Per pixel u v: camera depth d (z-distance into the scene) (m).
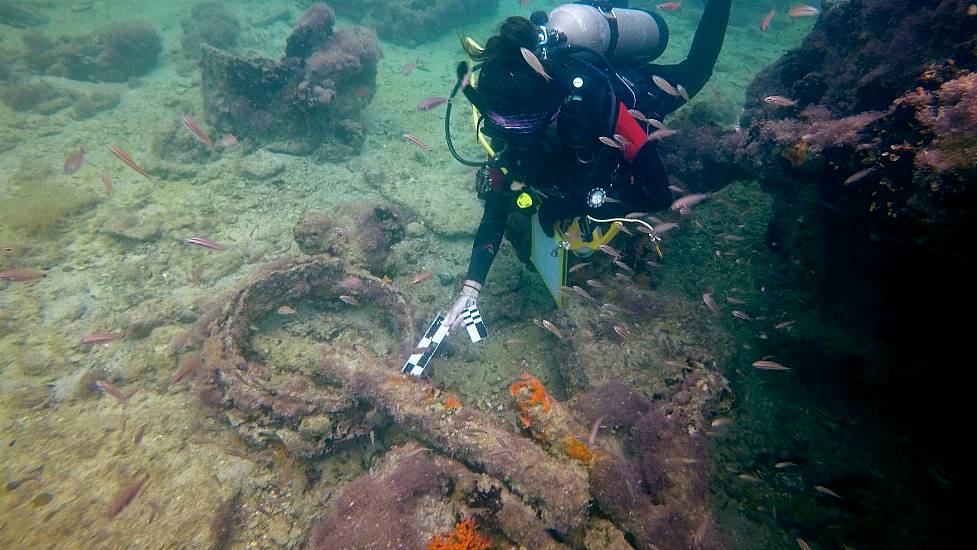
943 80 1.00
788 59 1.80
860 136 1.06
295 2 4.05
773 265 1.57
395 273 1.69
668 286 1.59
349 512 1.04
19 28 3.15
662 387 1.27
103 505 1.09
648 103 1.50
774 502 1.17
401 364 1.30
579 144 1.15
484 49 1.11
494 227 1.42
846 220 1.18
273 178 2.09
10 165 2.04
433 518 1.04
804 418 1.28
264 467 1.19
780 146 1.27
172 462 1.17
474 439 1.09
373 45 2.53
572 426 1.12
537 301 1.63
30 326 1.48
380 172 2.13
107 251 1.73
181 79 2.86
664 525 1.00
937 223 0.87
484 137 1.54
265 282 1.39
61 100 2.47
